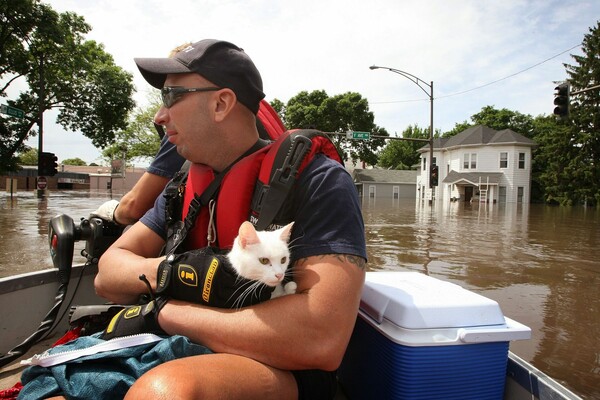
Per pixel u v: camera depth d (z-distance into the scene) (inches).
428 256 426.0
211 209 65.3
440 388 59.1
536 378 58.8
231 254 57.6
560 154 1829.5
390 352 60.2
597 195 1685.5
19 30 1020.5
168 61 63.5
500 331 60.4
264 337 51.3
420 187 2311.8
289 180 58.6
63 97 1211.9
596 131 1760.6
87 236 98.3
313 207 57.2
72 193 1884.8
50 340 93.4
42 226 584.1
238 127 64.9
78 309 78.2
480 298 65.7
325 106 2507.4
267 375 50.8
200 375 45.2
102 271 74.1
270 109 89.6
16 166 1183.6
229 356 51.2
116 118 1279.5
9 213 770.8
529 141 1883.6
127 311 63.6
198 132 63.6
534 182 2144.4
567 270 369.4
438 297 64.8
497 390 62.5
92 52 1285.7
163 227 79.4
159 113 67.3
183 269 58.9
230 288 55.9
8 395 62.3
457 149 2069.4
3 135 1147.3
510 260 413.7
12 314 87.0
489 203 1881.2
